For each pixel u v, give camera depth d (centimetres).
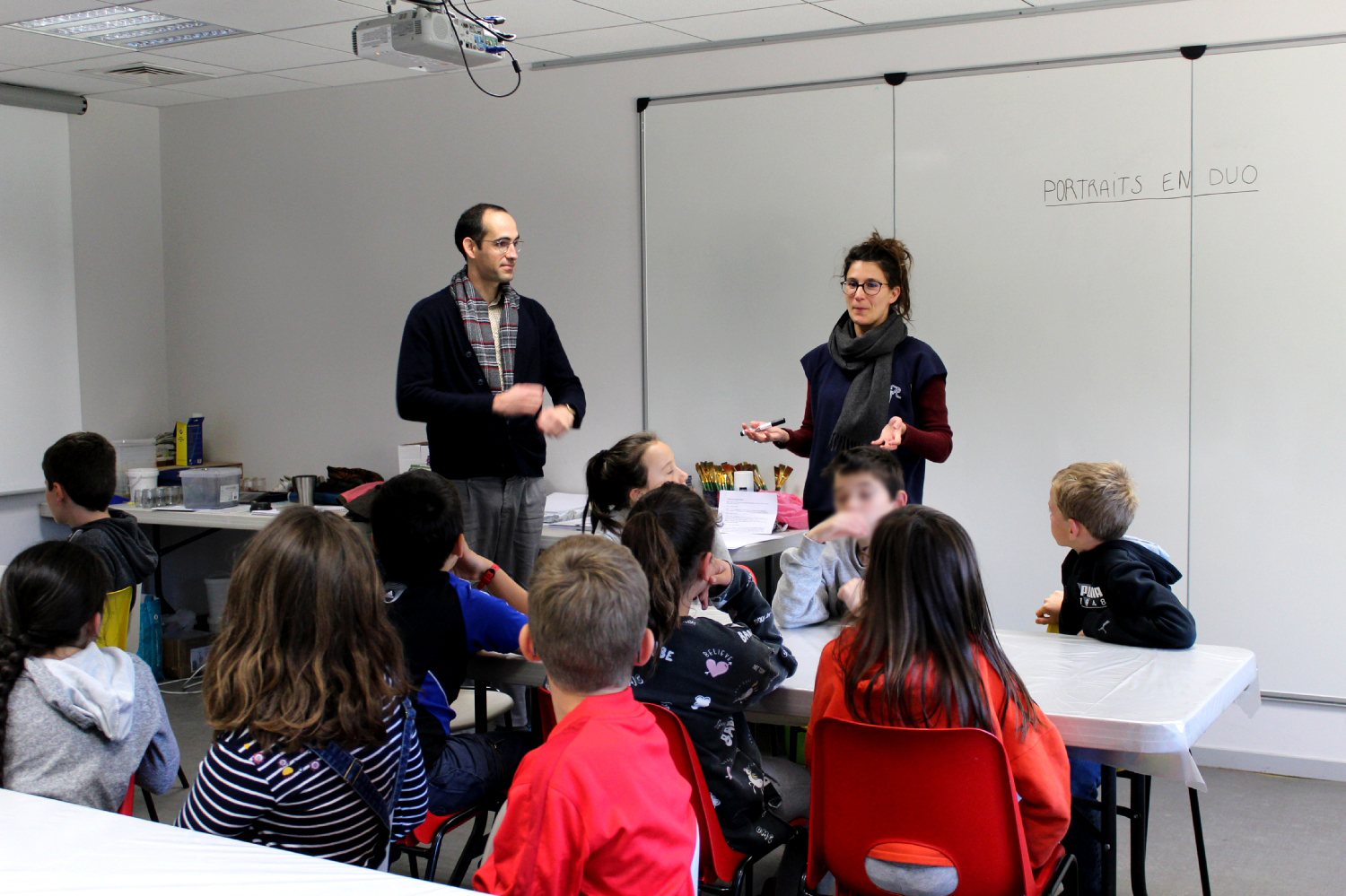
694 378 465
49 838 129
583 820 145
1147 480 391
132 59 470
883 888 182
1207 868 280
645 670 199
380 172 526
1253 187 368
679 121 457
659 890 148
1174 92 377
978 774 172
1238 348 374
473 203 505
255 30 425
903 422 304
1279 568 374
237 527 502
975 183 408
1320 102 358
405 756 174
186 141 575
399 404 333
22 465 526
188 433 575
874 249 323
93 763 199
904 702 178
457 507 221
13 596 200
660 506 205
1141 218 385
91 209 552
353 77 509
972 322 412
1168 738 182
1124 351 390
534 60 478
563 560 159
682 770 195
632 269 473
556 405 355
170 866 120
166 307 590
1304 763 374
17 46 446
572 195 483
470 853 245
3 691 194
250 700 159
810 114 433
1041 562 409
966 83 406
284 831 161
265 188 557
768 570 416
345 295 542
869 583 184
